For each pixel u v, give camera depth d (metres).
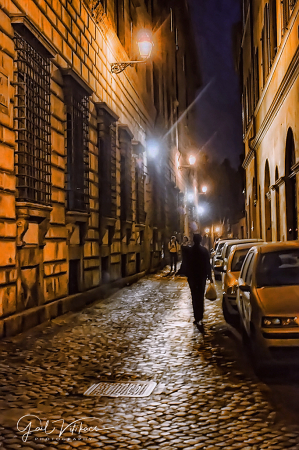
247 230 37.34
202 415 5.50
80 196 13.98
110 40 18.12
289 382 6.63
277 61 19.55
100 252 16.50
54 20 12.20
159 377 7.04
